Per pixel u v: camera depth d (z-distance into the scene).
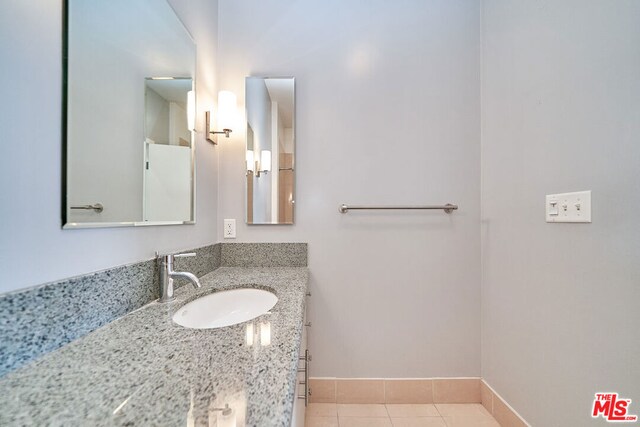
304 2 1.36
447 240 1.35
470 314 1.35
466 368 1.36
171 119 0.95
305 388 1.04
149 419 0.31
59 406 0.34
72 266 0.56
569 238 0.89
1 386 0.38
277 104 1.36
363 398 1.34
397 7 1.36
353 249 1.36
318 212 1.36
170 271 0.82
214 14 1.32
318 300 1.36
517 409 1.12
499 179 1.23
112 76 0.68
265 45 1.36
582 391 0.84
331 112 1.36
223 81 1.35
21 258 0.46
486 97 1.32
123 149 0.72
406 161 1.35
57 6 0.53
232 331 0.57
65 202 0.54
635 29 0.70
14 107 0.45
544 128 0.99
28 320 0.45
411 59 1.35
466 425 1.20
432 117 1.35
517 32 1.12
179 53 1.01
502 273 1.21
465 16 1.35
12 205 0.45
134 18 0.76
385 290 1.36
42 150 0.50
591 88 0.81
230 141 1.36
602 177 0.78
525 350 1.08
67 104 0.55
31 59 0.48
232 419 0.31
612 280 0.75
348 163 1.36
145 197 0.81
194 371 0.42
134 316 0.67
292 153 1.35
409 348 1.36
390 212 1.36
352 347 1.36
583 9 0.83
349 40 1.35
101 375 0.41
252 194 1.36
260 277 1.12
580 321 0.85
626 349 0.72
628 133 0.71
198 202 1.15
